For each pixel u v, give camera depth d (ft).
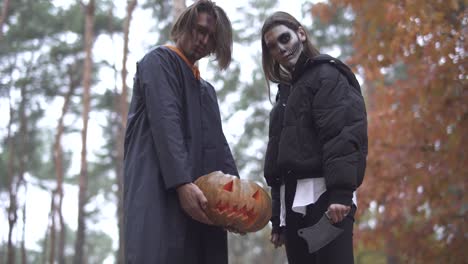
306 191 10.48
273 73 12.14
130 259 9.82
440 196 23.21
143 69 10.85
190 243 10.68
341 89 10.39
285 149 10.65
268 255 113.80
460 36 20.24
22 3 74.13
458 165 22.06
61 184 81.92
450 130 22.65
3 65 82.28
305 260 11.25
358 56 22.67
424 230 23.90
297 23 11.61
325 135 10.18
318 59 10.79
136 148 10.61
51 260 83.92
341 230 9.89
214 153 11.41
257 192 10.80
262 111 93.09
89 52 66.85
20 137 93.71
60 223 81.92
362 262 46.47
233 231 10.83
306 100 10.69
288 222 11.22
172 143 10.12
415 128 23.02
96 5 75.36
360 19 21.97
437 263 23.45
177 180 9.95
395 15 20.43
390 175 23.88
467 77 21.02
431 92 21.52
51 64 82.02
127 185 10.44
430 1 20.03
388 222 24.52
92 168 105.91
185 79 11.18
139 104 11.00
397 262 32.76
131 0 61.00
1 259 111.75
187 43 11.54
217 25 11.59
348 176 9.77
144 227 9.89
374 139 24.11
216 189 10.42
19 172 87.81
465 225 22.99
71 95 85.10
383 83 24.02
